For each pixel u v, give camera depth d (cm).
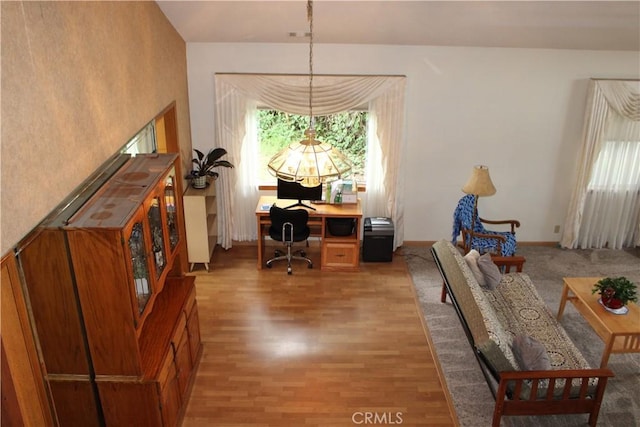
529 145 634
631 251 671
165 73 490
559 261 643
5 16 217
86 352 313
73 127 285
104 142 332
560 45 573
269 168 359
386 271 611
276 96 596
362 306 539
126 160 373
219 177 625
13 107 223
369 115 615
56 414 297
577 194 646
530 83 604
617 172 641
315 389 420
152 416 334
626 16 474
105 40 332
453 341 482
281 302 543
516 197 661
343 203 616
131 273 294
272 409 399
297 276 597
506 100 611
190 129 612
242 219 659
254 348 469
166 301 407
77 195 293
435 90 604
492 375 375
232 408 399
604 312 440
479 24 507
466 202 595
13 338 236
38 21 245
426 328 502
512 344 382
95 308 295
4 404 218
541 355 362
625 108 605
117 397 326
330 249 602
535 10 464
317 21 504
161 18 475
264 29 530
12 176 223
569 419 389
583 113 619
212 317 515
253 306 536
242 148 623
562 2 443
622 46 568
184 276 443
